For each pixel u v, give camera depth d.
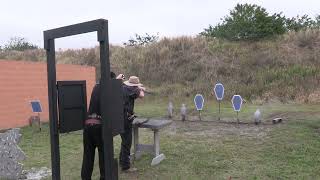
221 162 7.94
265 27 28.59
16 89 13.47
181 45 27.86
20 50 33.91
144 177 7.11
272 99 19.12
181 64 26.03
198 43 27.86
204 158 8.27
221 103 19.12
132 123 7.74
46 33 5.61
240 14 30.84
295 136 9.89
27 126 13.49
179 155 8.55
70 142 10.37
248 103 18.70
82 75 16.92
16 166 7.26
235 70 24.09
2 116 12.88
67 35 5.41
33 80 14.24
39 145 10.25
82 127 5.98
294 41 26.34
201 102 13.60
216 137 10.32
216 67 24.75
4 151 7.30
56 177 5.75
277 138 9.79
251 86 21.20
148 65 26.56
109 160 5.26
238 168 7.52
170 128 12.04
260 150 8.80
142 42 31.98
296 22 32.84
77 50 30.59
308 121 11.85
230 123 12.45
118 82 5.42
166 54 27.22
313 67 22.05
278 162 7.86
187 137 10.46
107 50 5.10
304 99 18.20
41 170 7.86
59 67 15.58
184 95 21.72
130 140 7.50
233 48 26.80
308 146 8.92
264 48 26.23
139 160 8.22
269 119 12.94
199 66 25.22
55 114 5.71
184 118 13.57
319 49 24.75
